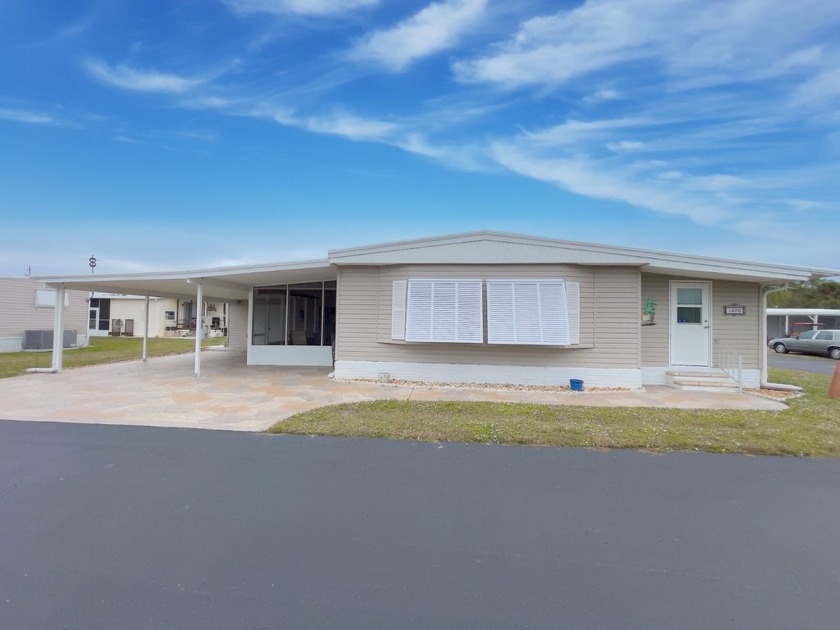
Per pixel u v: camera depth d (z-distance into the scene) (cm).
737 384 953
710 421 623
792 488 396
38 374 1143
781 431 570
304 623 219
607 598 241
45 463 448
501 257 992
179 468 436
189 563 271
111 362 1452
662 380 1042
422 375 1025
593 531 316
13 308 1914
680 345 1048
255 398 811
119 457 469
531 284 979
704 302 1045
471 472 430
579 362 981
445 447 509
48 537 301
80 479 406
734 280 1031
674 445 514
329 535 307
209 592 243
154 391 883
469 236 1002
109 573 260
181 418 649
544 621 221
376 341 1045
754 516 341
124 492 377
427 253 1011
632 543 300
